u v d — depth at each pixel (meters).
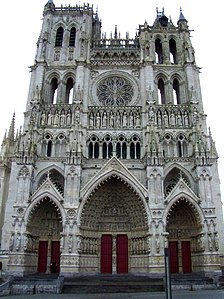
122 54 68.69
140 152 58.16
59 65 66.88
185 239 54.22
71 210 50.12
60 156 57.19
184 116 60.81
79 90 61.97
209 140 59.44
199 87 65.06
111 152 58.25
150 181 52.03
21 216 50.12
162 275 46.34
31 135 56.44
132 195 54.84
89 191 52.00
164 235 48.50
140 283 41.78
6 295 36.62
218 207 53.59
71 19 74.31
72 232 48.97
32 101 60.47
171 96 64.12
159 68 66.69
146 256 50.47
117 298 30.89
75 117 58.47
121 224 55.22
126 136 59.25
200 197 51.56
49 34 71.44
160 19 78.25
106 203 56.41
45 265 52.22
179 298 29.89
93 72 66.88
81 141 57.38
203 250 48.59
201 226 49.97
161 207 50.03
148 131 57.12
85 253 51.59
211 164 54.09
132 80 65.94
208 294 34.09
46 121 60.22
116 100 64.88
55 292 38.78
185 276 46.88
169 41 72.75
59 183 57.00
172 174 57.38
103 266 52.31
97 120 60.59
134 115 61.19
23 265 47.81
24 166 53.59
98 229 54.59
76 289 39.69
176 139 58.75
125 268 52.12
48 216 55.44
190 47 68.00
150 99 60.66
